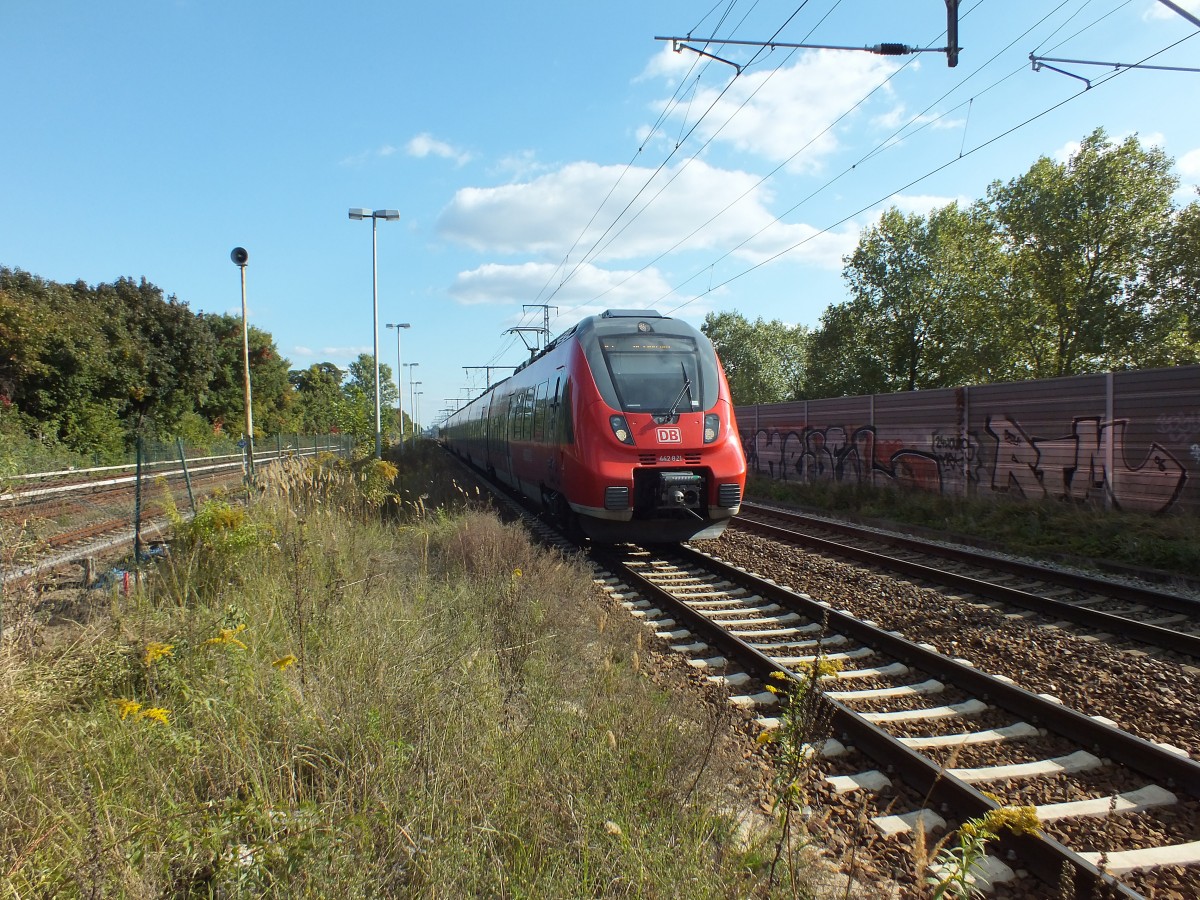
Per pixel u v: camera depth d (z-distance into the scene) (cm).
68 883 246
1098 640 651
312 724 363
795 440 2117
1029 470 1334
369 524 1091
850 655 613
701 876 271
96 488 1244
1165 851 326
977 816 348
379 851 274
